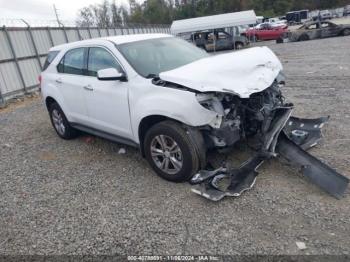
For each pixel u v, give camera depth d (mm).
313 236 2861
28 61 13039
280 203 3367
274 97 4520
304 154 3805
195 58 4887
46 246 3148
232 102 3746
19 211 3844
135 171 4508
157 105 3785
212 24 26016
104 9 58438
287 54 18109
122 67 4352
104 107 4680
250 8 77812
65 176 4656
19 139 6746
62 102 5676
